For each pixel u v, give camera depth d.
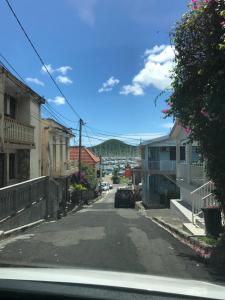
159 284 2.72
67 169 45.19
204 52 10.57
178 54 10.98
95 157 86.81
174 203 23.88
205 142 10.95
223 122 10.22
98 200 69.69
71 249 11.80
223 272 9.30
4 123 22.34
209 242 12.18
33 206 20.67
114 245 12.49
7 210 16.91
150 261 10.36
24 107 28.11
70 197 48.06
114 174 129.25
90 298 2.41
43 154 35.41
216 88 10.21
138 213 28.80
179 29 10.84
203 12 10.20
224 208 11.38
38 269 3.07
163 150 50.34
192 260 10.56
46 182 23.39
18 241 13.36
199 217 16.45
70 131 45.50
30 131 27.62
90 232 15.44
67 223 19.47
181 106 11.15
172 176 49.53
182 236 14.17
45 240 13.51
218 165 11.02
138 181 79.25
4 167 25.75
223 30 9.73
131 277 2.99
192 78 10.89
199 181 21.09
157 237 14.23
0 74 21.78
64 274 2.85
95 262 10.07
